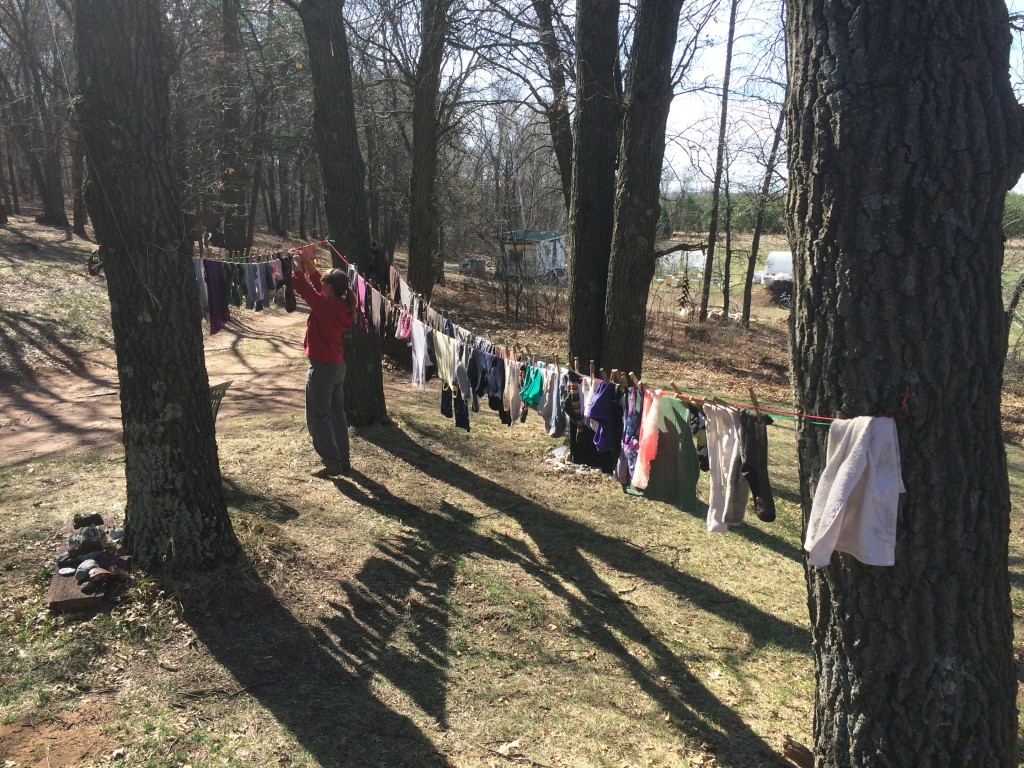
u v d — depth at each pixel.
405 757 3.33
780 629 5.04
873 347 2.46
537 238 26.45
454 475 7.34
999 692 2.60
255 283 5.85
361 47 14.46
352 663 4.00
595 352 8.69
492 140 21.52
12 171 29.25
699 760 3.59
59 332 12.84
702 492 7.76
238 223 25.00
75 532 4.88
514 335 19.39
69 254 19.52
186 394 4.36
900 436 2.47
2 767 2.98
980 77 2.33
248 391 10.59
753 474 3.15
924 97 2.33
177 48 17.73
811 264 2.60
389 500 6.40
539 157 20.91
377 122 18.00
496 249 23.56
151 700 3.50
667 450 3.88
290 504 5.95
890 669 2.60
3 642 3.75
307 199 47.66
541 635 4.57
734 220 26.77
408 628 4.43
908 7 2.31
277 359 13.67
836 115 2.46
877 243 2.42
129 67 3.91
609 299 8.27
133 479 4.38
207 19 18.14
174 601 4.20
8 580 4.32
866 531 2.46
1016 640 5.30
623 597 5.25
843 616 2.69
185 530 4.43
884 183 2.39
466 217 24.73
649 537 6.41
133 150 3.97
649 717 3.89
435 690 3.87
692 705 4.05
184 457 4.38
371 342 8.21
